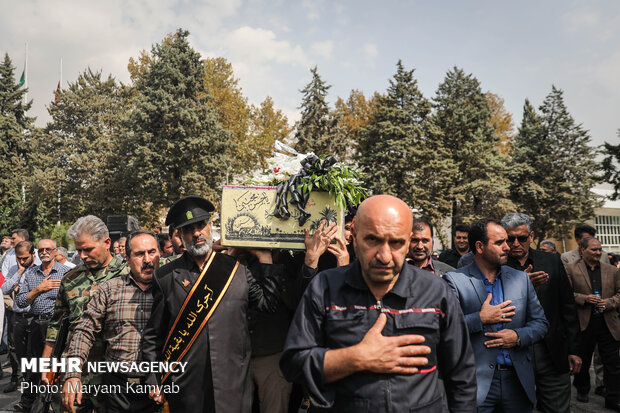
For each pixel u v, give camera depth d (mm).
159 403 3432
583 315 6297
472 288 3475
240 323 3189
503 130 46938
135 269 3594
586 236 7207
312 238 3322
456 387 2064
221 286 3160
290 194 3420
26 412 5766
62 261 6660
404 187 35312
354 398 1872
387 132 36156
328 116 39281
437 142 36844
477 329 3275
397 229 1852
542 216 38531
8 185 40500
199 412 3006
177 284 3166
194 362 3047
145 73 37219
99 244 4031
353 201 3395
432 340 1947
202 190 32906
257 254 3541
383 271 1869
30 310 6398
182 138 33531
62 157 38781
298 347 1952
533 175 39531
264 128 42531
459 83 42469
